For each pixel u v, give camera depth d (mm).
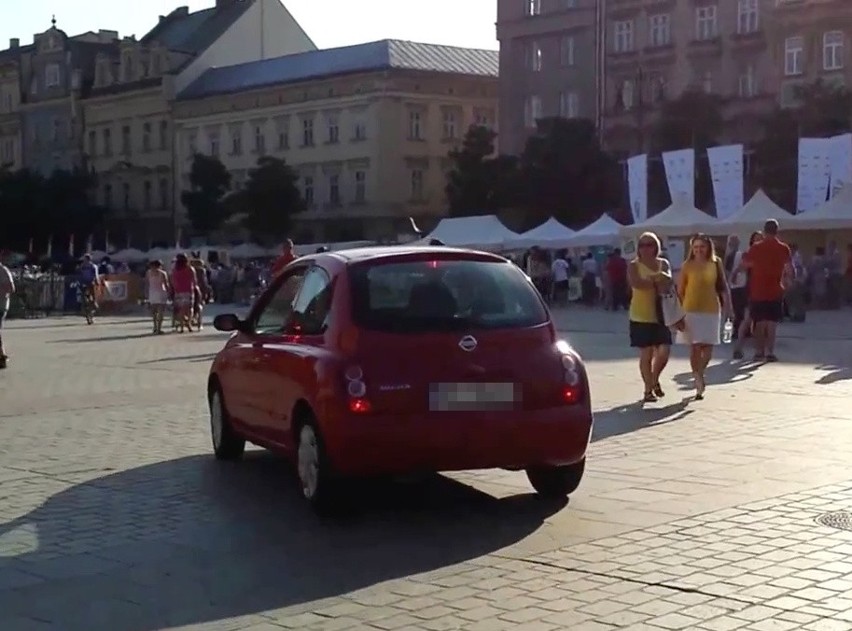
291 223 77000
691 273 14984
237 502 9680
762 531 8156
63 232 90438
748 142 61938
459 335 8711
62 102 100688
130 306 48125
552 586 7020
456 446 8547
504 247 48812
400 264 9156
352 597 6957
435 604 6758
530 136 66438
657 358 14898
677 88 67688
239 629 6445
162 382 18969
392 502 9469
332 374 8594
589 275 45344
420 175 78938
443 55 80688
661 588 6902
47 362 23562
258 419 10312
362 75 77750
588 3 72125
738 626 6188
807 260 43094
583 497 9430
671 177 41312
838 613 6371
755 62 64625
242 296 53438
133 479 10750
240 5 94062
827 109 53969
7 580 7547
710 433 12359
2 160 107500
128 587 7320
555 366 8875
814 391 15633
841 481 9766
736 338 21547
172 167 90938
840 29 61000
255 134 84812
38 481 10742
